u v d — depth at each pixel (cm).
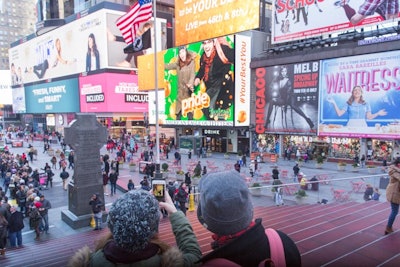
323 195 1616
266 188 1625
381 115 2891
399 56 2752
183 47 4491
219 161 3716
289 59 3528
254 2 3688
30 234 1509
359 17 2936
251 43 4041
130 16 1938
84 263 170
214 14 4134
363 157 2988
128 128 6175
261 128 3875
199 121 4362
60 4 7644
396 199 552
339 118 3180
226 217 159
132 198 172
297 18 3378
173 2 6788
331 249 495
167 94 4831
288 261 157
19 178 2138
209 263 154
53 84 7369
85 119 1631
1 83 9925
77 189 1627
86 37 6134
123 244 160
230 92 3934
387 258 453
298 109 3509
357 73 3025
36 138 6366
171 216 218
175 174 2855
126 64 5919
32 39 8100
